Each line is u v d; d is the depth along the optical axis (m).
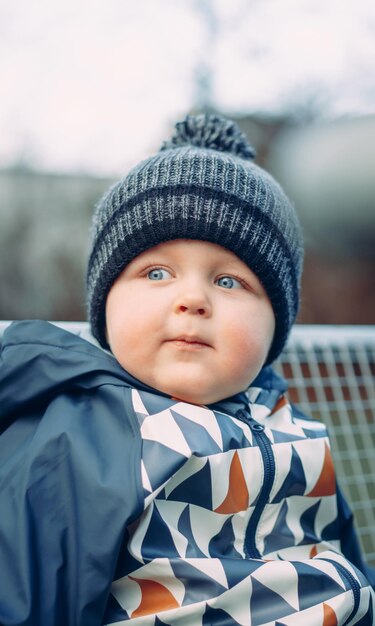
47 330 0.90
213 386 0.83
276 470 0.85
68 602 0.70
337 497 1.00
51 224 3.03
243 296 0.88
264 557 0.82
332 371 1.32
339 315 3.33
